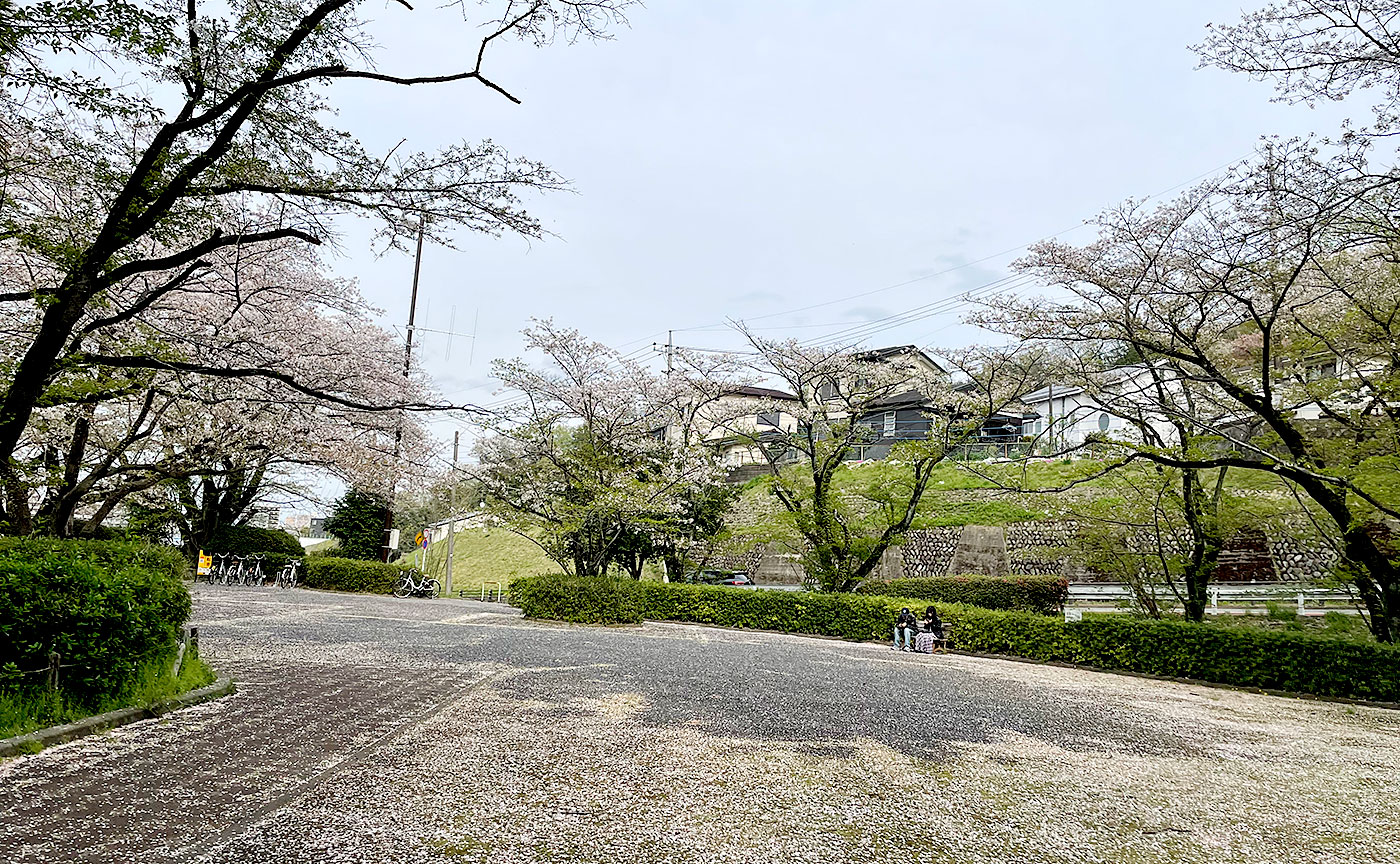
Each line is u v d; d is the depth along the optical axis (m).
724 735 6.93
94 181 7.70
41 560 6.10
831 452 20.55
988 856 4.44
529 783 5.30
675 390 21.48
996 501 26.94
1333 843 4.91
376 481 17.97
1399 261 9.94
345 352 12.23
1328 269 11.30
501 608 23.23
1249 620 16.52
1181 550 15.64
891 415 32.06
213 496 23.45
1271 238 10.31
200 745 5.79
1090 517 16.31
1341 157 9.09
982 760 6.52
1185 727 8.66
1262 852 4.71
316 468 17.41
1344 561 12.64
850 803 5.22
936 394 19.95
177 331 10.30
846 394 20.83
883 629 18.06
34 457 12.87
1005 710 9.01
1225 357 13.65
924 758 6.48
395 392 13.63
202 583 25.06
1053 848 4.60
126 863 3.74
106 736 5.90
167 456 14.70
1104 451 15.13
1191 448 13.25
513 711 7.59
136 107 6.67
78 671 6.19
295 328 12.32
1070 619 15.54
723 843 4.43
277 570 28.47
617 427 20.50
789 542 28.12
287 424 13.95
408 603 23.05
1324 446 11.55
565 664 10.95
